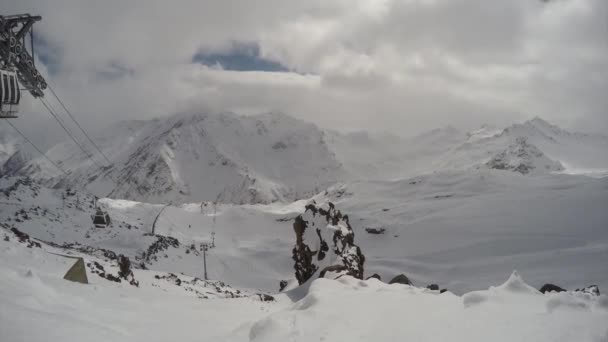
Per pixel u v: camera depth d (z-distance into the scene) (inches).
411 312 428.8
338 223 1750.7
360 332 387.2
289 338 387.5
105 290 703.7
